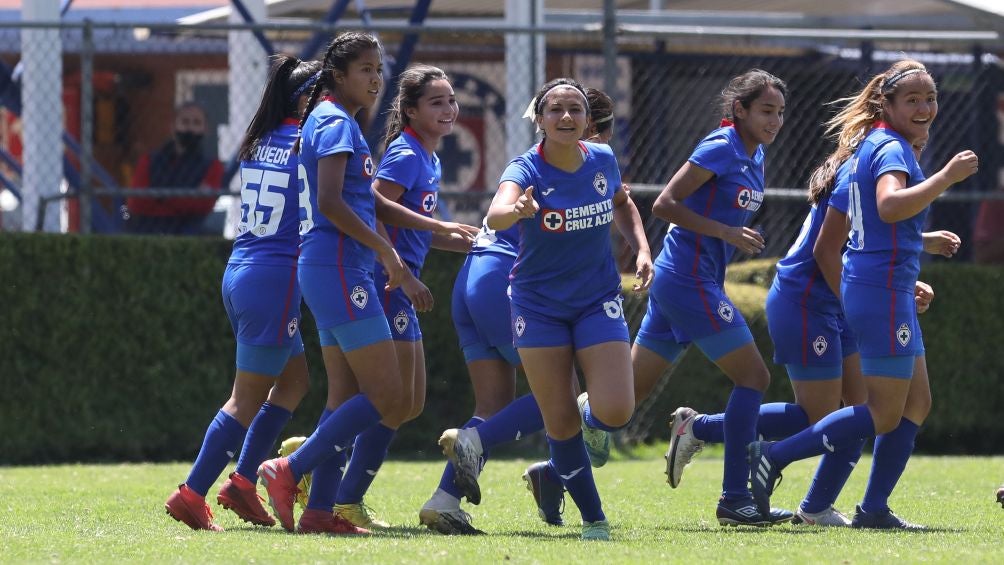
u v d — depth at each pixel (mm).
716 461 35125
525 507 24422
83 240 34281
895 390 20359
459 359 36000
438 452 35969
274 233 20250
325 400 35250
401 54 39625
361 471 20984
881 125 20766
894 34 37812
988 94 45719
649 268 20234
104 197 41688
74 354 34250
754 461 21250
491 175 45375
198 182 39750
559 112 18297
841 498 26250
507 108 39656
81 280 34281
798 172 44250
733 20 47750
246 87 43688
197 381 35031
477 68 45406
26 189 40094
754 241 21219
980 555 17094
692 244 21969
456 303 22719
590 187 18766
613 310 18969
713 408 36719
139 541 18453
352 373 20688
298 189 19688
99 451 34562
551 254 18828
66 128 46312
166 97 46000
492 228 18078
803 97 44812
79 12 55594
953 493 26625
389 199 21078
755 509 21594
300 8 50000
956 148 45656
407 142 21516
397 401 19688
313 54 41875
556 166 18719
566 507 24422
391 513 23516
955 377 38562
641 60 43844
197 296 35031
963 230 44250
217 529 20422
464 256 36031
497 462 33719
